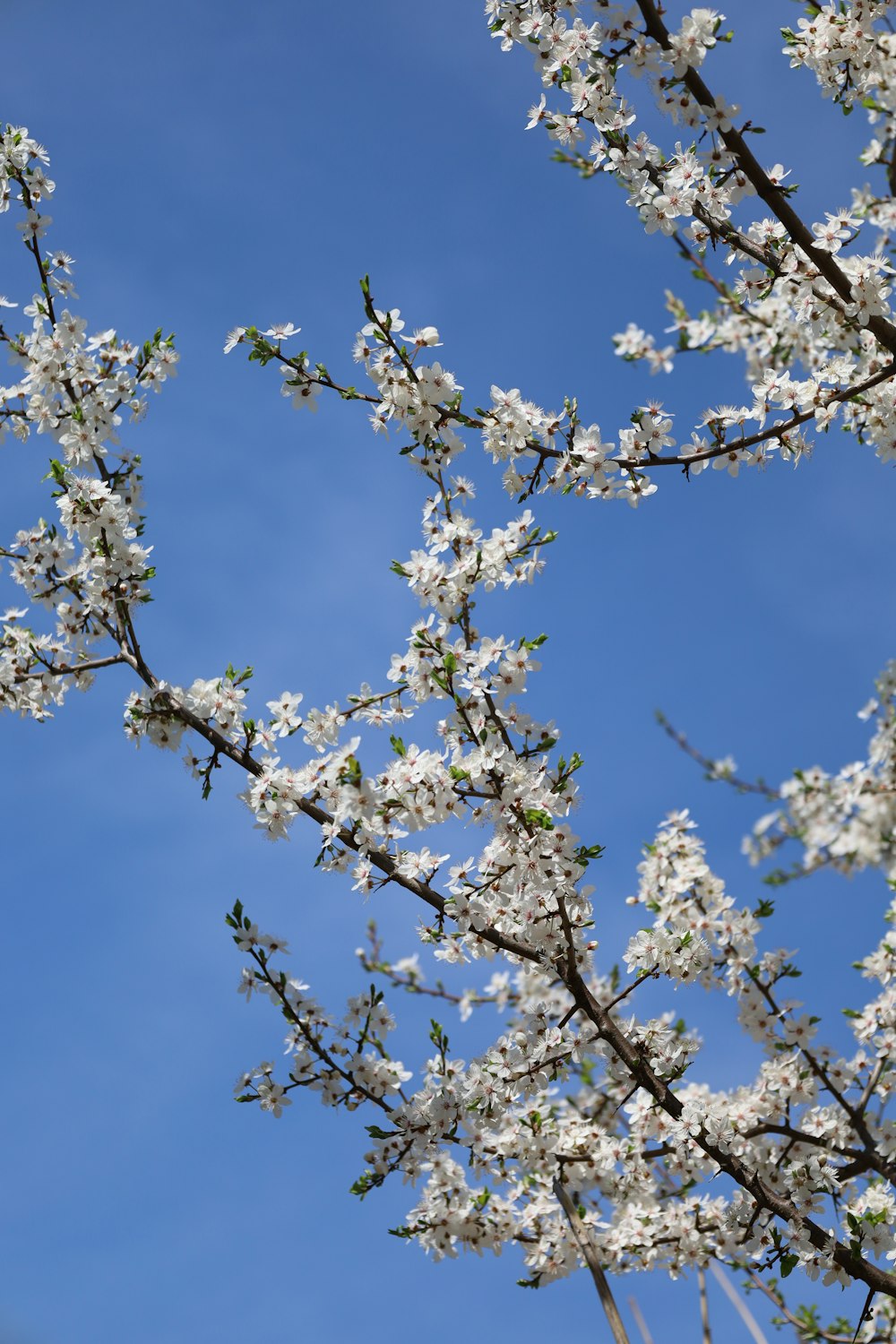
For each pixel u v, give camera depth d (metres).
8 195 5.88
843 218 5.55
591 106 5.49
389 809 4.80
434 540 5.30
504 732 4.93
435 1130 5.36
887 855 7.10
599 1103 7.49
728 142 5.30
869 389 6.21
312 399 5.38
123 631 5.74
